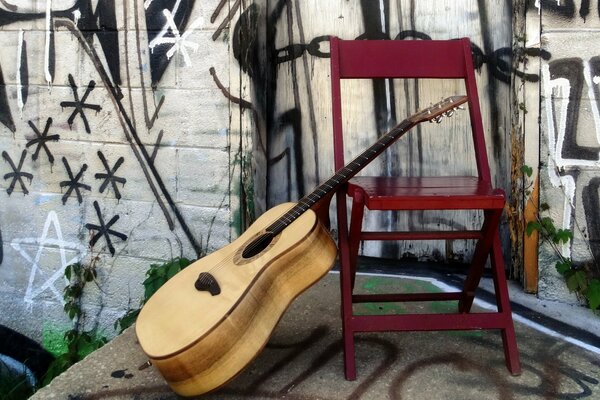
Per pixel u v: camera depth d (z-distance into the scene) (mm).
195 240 3279
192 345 1851
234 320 1922
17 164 3564
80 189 3465
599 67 2680
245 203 3164
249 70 3062
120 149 3342
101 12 3258
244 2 3008
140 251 3402
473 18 3098
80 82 3355
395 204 2066
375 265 3322
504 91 3094
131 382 2275
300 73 3359
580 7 2674
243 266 2074
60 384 2270
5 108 3521
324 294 2930
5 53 3467
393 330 2230
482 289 2996
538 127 2805
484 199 2080
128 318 3172
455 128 3191
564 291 2848
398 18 3195
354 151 3338
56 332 3680
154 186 3312
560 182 2793
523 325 2650
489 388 2172
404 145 3271
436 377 2232
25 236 3633
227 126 3131
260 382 2209
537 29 2740
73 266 3537
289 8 3328
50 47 3379
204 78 3131
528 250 2904
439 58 2598
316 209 2350
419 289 2996
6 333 3787
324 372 2268
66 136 3438
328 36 3289
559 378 2240
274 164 3475
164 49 3176
